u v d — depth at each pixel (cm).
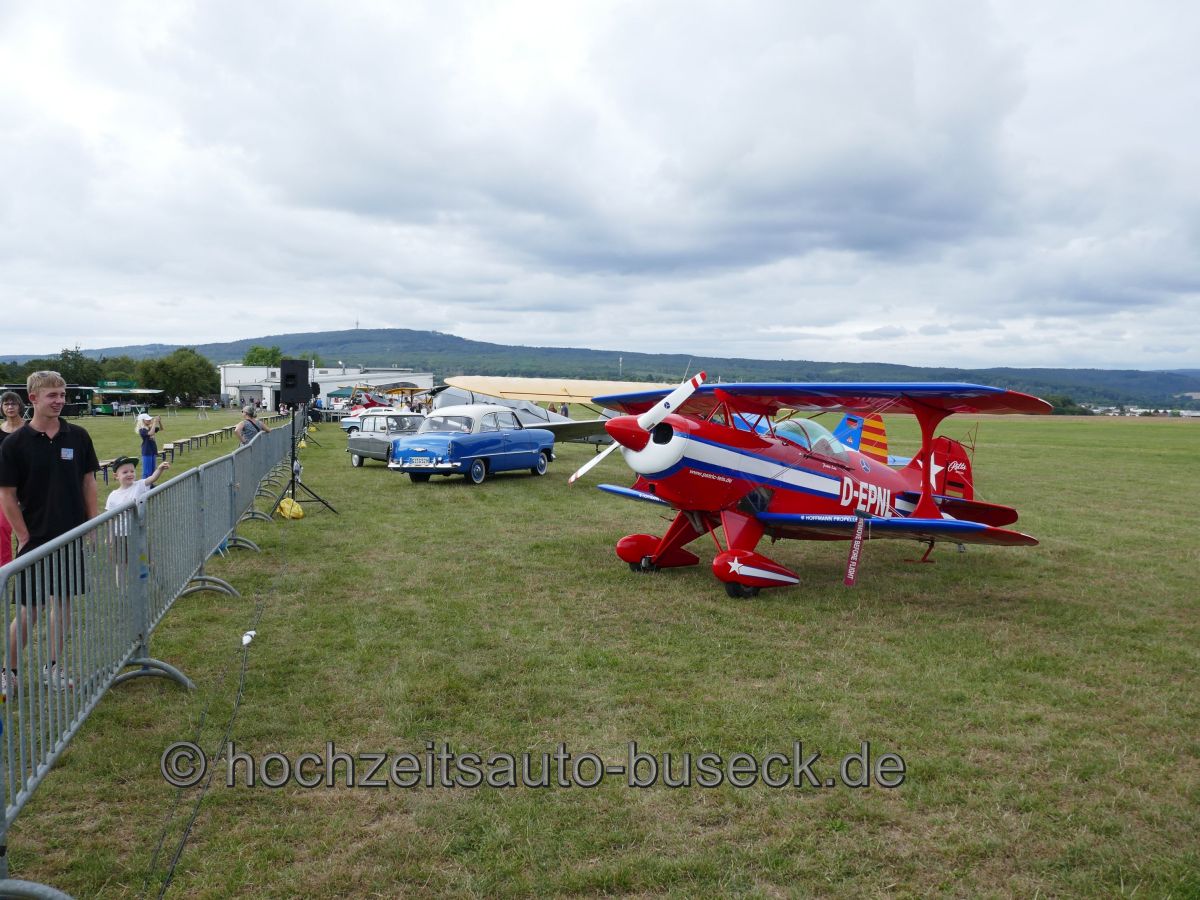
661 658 513
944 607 656
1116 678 487
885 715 423
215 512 726
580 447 2297
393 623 580
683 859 286
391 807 323
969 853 294
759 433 777
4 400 504
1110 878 280
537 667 491
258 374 7538
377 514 1104
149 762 358
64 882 270
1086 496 1388
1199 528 1066
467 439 1442
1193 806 331
